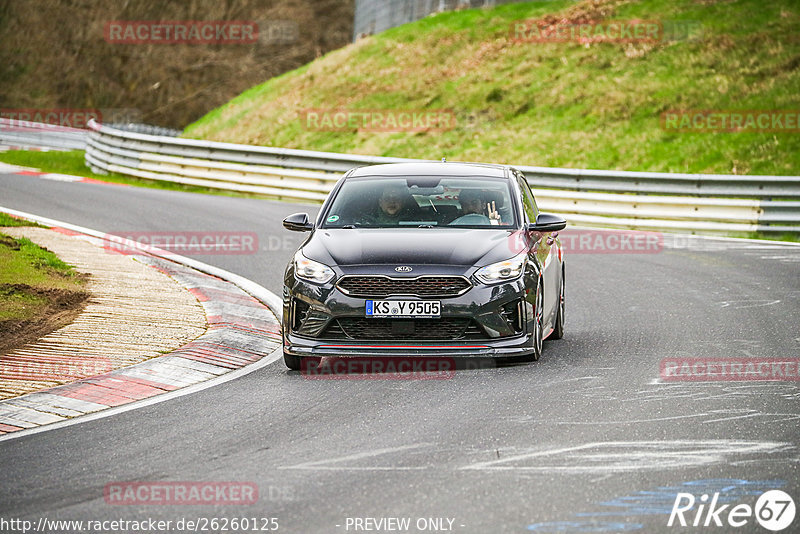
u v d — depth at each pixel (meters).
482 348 28.80
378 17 164.88
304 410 25.05
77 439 22.56
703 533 16.47
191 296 40.12
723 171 90.19
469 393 26.58
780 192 66.19
